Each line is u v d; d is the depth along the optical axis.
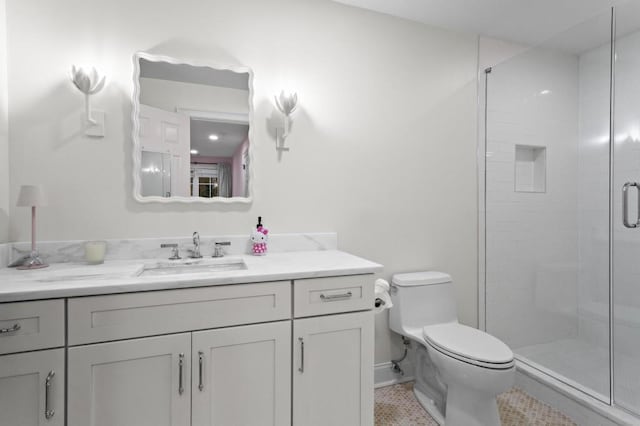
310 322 1.30
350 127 1.97
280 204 1.83
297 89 1.85
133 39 1.56
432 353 1.61
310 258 1.61
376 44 2.03
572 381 1.79
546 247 2.16
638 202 1.83
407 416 1.74
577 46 2.08
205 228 1.69
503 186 2.30
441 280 2.00
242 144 1.74
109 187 1.54
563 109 2.12
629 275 1.86
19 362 0.97
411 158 2.12
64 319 1.02
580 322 2.02
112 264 1.43
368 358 1.40
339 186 1.95
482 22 2.15
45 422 1.00
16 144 1.41
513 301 2.24
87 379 1.03
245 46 1.75
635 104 1.84
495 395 1.45
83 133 1.50
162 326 1.11
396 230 2.09
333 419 1.34
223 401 1.18
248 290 1.21
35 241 1.36
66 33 1.47
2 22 1.37
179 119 1.63
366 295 1.40
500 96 2.27
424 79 2.15
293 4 1.84
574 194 2.07
